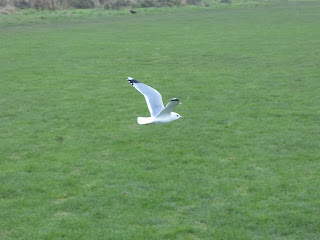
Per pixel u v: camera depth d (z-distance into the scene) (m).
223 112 18.27
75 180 12.84
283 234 10.43
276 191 12.16
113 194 12.08
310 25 40.84
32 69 25.47
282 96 20.19
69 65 26.42
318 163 13.69
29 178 13.00
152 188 12.38
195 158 14.11
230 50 30.30
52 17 46.31
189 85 22.09
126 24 42.75
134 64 26.59
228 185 12.46
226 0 61.28
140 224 10.80
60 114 18.23
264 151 14.59
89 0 53.06
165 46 31.86
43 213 11.28
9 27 41.09
